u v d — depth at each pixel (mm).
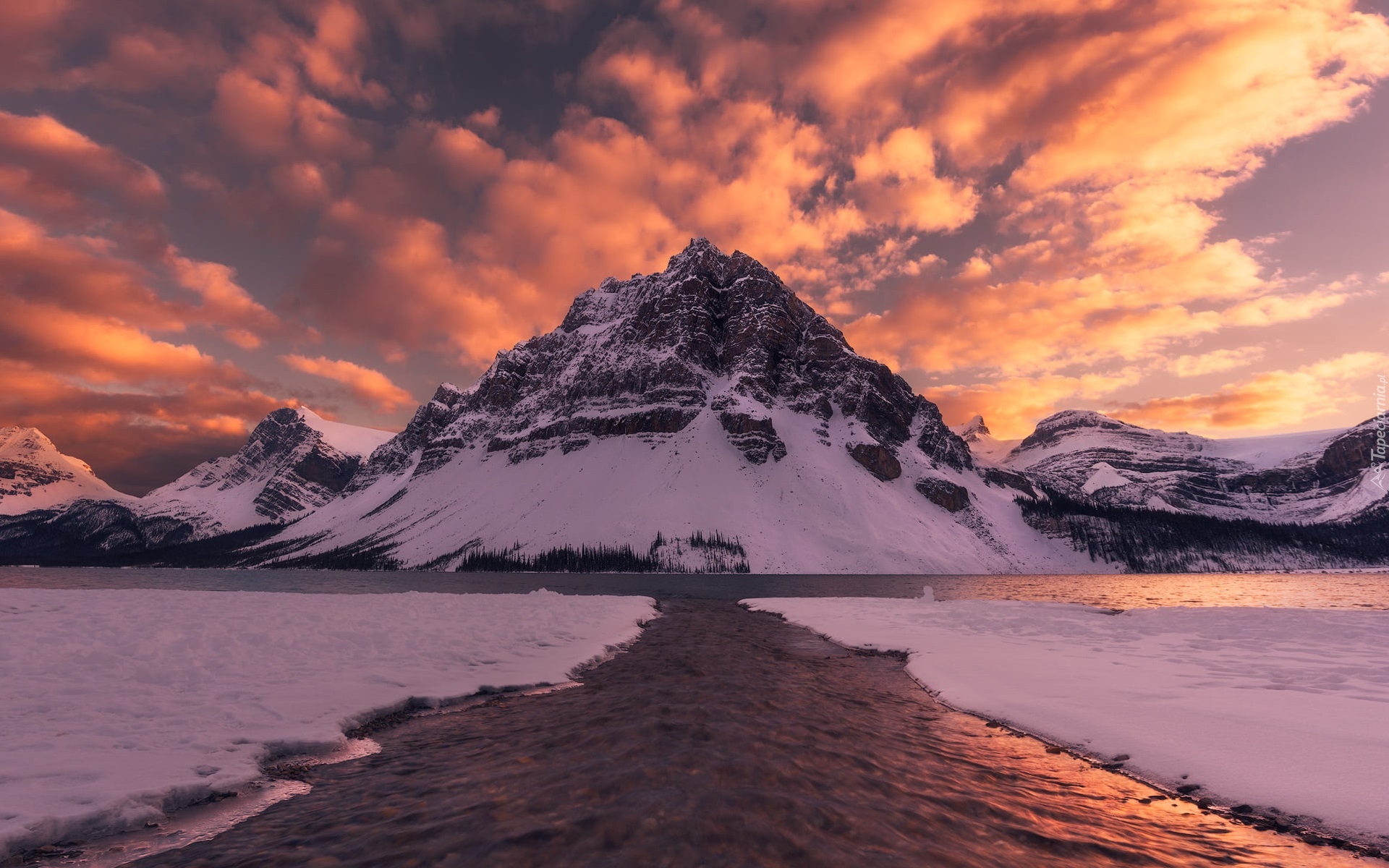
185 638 16406
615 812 5758
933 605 33125
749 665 16016
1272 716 9352
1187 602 55156
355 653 15938
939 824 5672
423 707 11680
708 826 5363
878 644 20344
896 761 7758
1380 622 19891
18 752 7801
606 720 9781
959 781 7090
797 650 19688
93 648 14484
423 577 167375
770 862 4656
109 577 143375
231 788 6953
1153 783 7332
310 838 5438
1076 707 10609
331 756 8523
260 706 10500
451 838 5246
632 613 32125
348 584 116438
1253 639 18281
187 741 8531
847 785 6672
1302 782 6895
